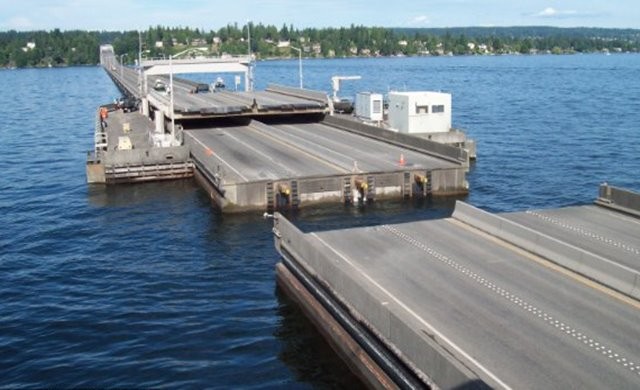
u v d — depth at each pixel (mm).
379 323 22359
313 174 47844
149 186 56812
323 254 27359
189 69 107438
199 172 56438
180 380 24781
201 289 33500
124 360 26438
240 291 33000
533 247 29312
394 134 60000
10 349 27609
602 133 87188
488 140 82250
